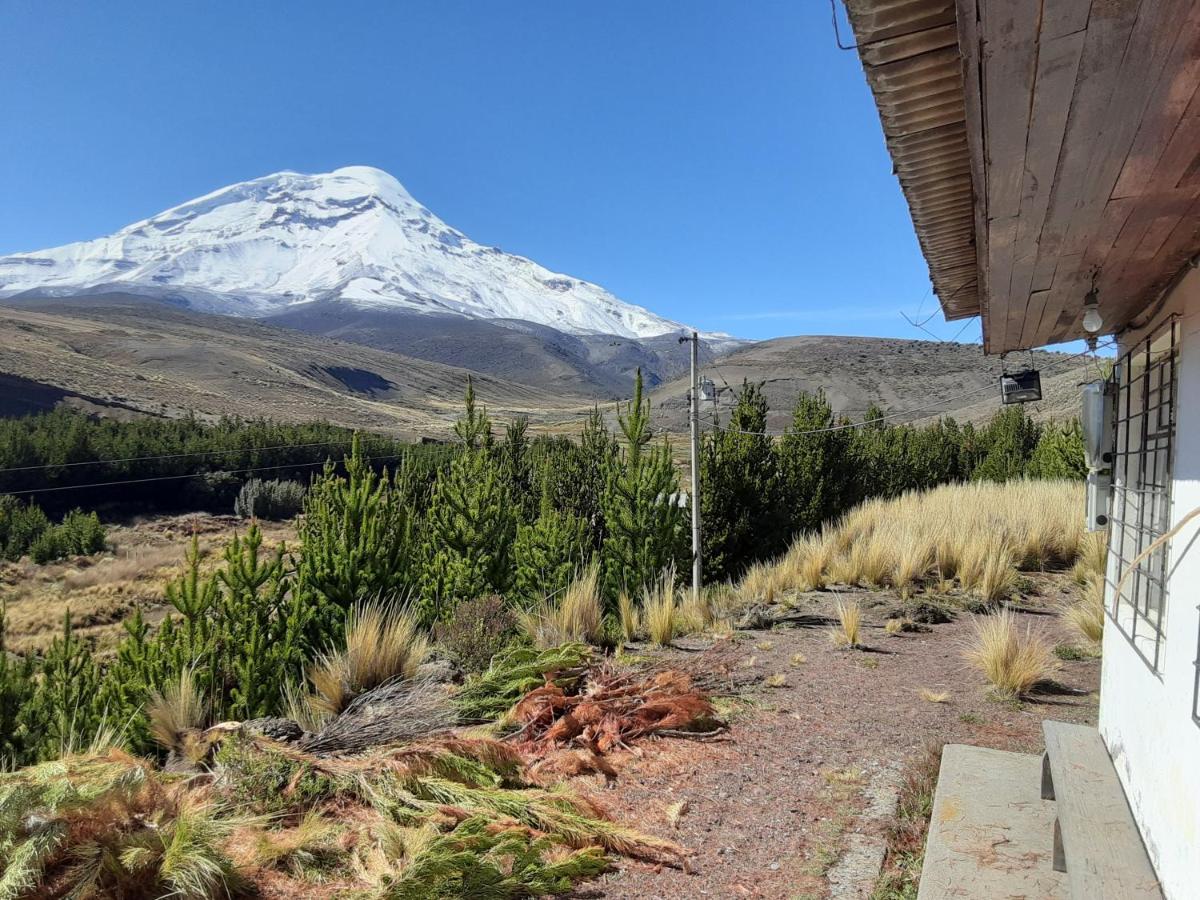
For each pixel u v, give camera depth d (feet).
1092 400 12.53
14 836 9.46
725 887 11.21
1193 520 7.53
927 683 21.11
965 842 11.13
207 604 21.58
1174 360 8.91
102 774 11.03
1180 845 7.23
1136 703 9.43
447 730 15.66
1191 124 4.95
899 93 5.55
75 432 166.40
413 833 11.03
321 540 26.25
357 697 18.21
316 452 187.73
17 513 129.80
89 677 25.20
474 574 35.01
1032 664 20.44
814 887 11.18
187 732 15.94
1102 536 35.83
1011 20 3.92
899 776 15.01
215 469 176.96
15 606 93.71
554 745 16.48
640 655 24.23
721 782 14.93
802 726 17.90
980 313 10.87
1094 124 5.00
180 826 10.03
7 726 22.38
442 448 186.39
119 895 9.37
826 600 32.37
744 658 23.61
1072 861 8.24
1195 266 7.83
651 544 37.14
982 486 57.11
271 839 11.14
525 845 11.19
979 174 5.86
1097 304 9.73
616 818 13.44
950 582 33.71
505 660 20.67
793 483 52.90
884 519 46.62
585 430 60.39
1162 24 3.90
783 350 445.78
